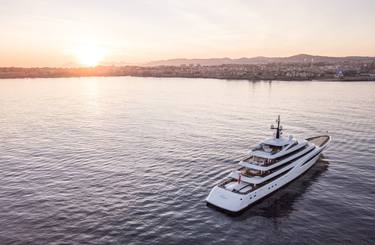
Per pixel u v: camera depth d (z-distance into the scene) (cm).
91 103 12888
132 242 2742
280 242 2767
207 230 2964
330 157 5112
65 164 4912
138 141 6384
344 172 4441
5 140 6525
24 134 7119
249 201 3362
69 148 5872
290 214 3281
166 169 4638
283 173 3938
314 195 3722
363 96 14075
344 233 2895
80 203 3512
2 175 4425
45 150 5734
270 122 8256
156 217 3197
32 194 3766
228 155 5316
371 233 2886
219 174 4406
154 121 8688
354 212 3291
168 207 3422
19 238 2800
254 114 9569
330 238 2817
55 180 4222
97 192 3816
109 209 3362
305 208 3406
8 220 3127
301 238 2827
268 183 3641
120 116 9581
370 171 4462
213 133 7062
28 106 11944
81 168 4709
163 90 19288
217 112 10106
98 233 2884
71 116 9631
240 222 3119
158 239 2794
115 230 2938
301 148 4419
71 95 16462
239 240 2800
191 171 4541
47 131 7444
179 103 12600
